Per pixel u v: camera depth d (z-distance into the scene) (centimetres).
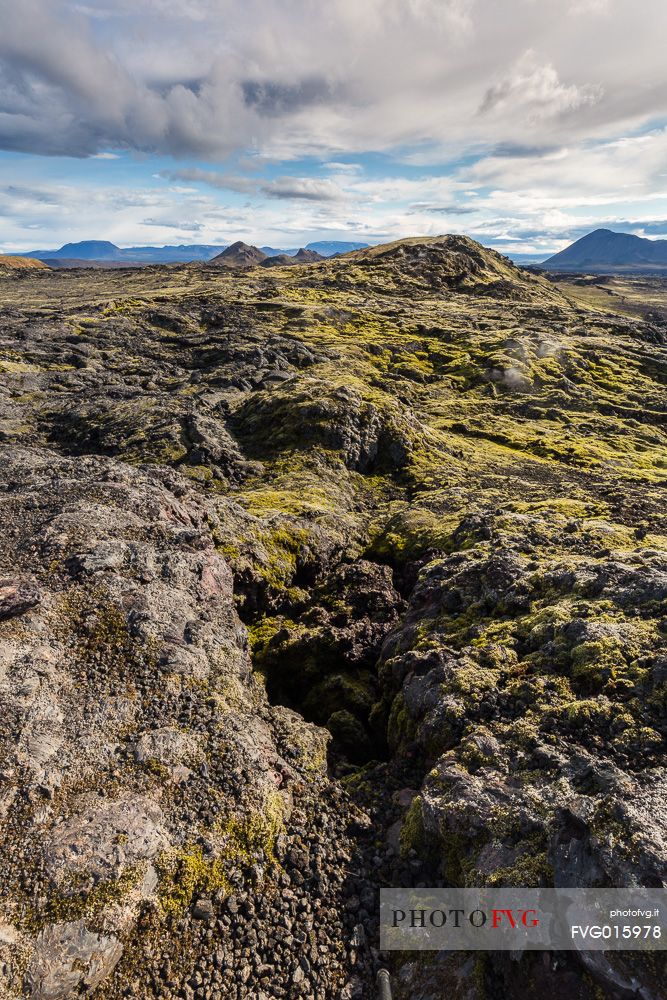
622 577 2136
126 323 12700
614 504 5147
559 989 1106
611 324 15275
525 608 2220
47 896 1168
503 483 6081
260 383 8956
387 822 1617
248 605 2958
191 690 1741
